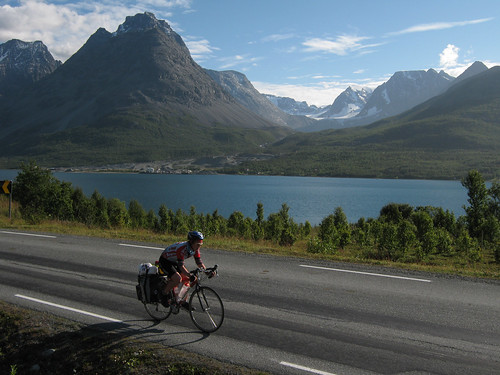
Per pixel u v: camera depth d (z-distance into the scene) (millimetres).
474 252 15953
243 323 7152
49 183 28359
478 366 5629
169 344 6418
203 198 103938
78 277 10156
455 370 5523
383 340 6441
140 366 5855
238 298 8461
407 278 10039
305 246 19906
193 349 6223
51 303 8242
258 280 9844
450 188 178125
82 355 6242
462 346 6227
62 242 15180
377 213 74438
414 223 20969
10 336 6969
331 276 10227
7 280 9852
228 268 11086
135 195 109625
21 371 6207
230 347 6254
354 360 5801
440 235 18594
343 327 6957
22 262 11750
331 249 15773
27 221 21297
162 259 7086
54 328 7043
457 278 10039
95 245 14562
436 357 5883
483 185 22250
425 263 14938
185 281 7004
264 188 159125
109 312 7793
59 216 23891
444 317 7391
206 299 6980
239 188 156000
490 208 24000
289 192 136875
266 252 13539
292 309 7820
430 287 9250
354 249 19266
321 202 98125
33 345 6645
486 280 9852
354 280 9852
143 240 15898
